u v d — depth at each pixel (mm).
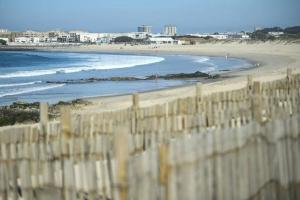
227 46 193125
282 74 53031
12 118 28719
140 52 193250
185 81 57906
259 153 8961
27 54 184125
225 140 8242
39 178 9719
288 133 9531
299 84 20688
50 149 10016
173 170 7465
